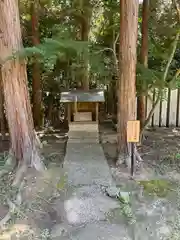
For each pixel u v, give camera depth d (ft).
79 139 21.49
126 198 12.66
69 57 19.47
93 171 15.62
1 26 14.16
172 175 15.88
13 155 16.15
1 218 11.63
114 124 27.58
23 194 13.41
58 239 10.21
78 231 10.65
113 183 14.23
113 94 30.04
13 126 15.74
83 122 21.90
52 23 26.16
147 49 22.18
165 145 21.80
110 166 16.84
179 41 21.90
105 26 26.17
